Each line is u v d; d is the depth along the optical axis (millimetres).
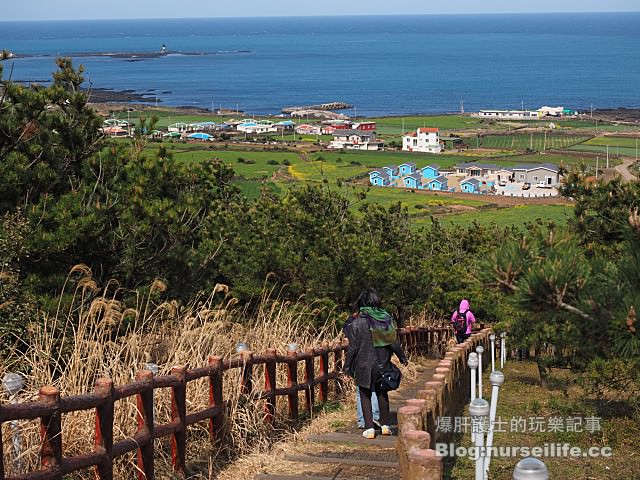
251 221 16375
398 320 19875
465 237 32500
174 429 7375
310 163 112688
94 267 10461
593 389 11430
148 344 9234
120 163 10945
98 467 6285
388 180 98812
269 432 9242
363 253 16234
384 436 9250
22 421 6617
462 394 12148
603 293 5645
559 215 76875
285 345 11594
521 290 5691
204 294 12766
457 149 141625
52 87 10617
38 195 10102
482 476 6301
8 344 8461
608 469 8648
